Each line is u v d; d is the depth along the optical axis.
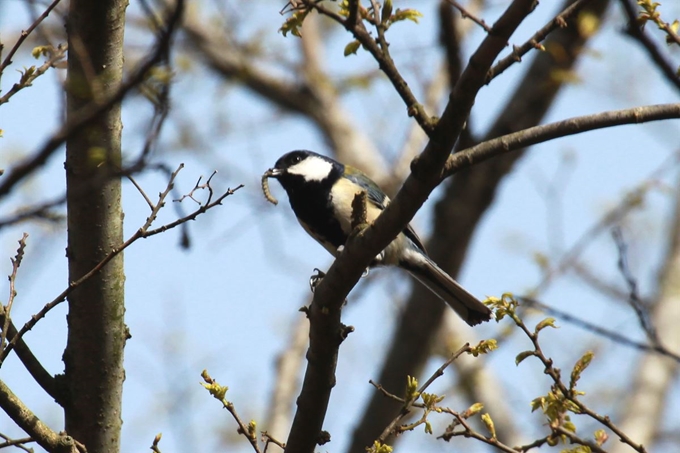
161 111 7.28
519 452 7.85
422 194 7.72
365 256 8.05
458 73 16.11
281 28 7.55
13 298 7.84
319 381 8.42
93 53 8.02
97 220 8.61
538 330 7.80
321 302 8.29
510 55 7.38
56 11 8.20
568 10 7.34
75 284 7.67
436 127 7.34
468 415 8.04
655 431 19.23
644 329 11.72
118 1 8.09
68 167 8.41
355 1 7.20
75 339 8.75
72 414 8.73
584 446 7.69
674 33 8.22
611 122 7.77
